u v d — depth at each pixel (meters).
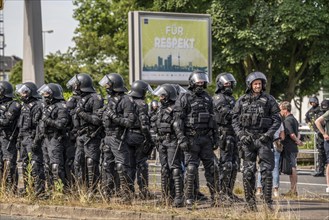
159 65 43.28
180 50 43.78
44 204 19.83
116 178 20.31
